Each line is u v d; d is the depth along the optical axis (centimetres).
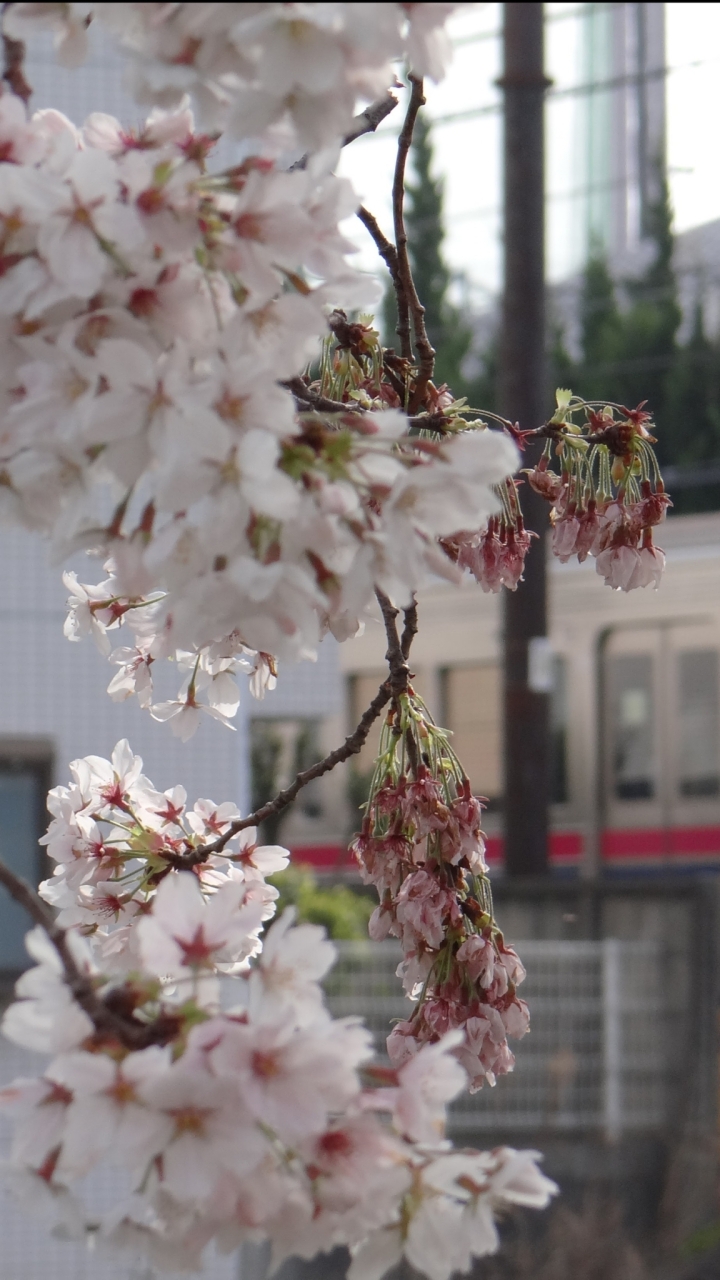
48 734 1825
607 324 7781
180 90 347
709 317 8100
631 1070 2459
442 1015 548
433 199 7938
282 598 348
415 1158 332
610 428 630
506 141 2814
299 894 2509
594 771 3161
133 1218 329
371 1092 332
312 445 350
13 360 351
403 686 584
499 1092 2411
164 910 338
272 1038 315
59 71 1638
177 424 328
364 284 379
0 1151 1162
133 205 346
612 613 3145
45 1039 317
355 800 3488
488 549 635
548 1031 2461
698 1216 2188
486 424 604
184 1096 307
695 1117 2392
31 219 339
